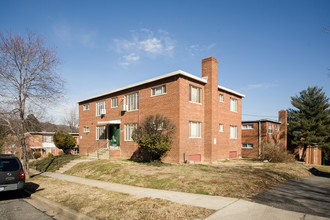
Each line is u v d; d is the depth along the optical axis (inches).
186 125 701.3
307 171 668.7
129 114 847.7
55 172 711.1
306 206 278.8
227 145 905.5
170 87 706.2
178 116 674.8
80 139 1154.7
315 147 1376.7
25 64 561.6
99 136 1020.5
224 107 900.6
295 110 1467.8
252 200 299.4
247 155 1304.1
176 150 673.0
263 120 1240.8
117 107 915.4
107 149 875.4
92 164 685.3
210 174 470.3
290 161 810.2
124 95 887.7
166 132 674.2
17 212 299.9
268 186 397.7
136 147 797.9
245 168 593.0
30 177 620.4
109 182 480.1
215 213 246.1
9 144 956.6
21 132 579.2
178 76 685.9
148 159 741.9
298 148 1487.5
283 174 531.5
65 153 1130.0
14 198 385.1
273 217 232.7
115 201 310.8
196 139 743.1
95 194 361.4
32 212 300.0
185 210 257.9
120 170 549.0
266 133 1230.9
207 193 338.3
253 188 366.0
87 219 251.6
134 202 300.0
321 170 835.4
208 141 770.8
